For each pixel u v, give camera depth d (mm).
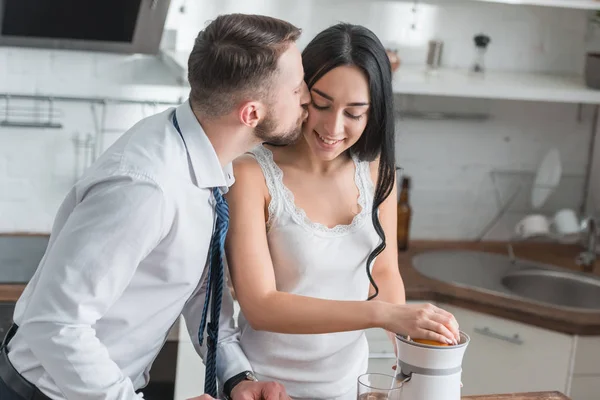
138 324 1604
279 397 1705
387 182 1863
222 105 1530
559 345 2875
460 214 3682
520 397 1879
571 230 3477
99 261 1428
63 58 3170
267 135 1587
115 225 1434
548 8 3590
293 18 3355
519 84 3236
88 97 3225
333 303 1659
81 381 1439
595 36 3656
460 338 1579
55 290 1430
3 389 1657
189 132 1557
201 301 1854
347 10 3398
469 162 3637
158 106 3293
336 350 1882
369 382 1530
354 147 1875
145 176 1461
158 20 2980
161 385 2941
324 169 1865
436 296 3049
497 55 3598
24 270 2895
